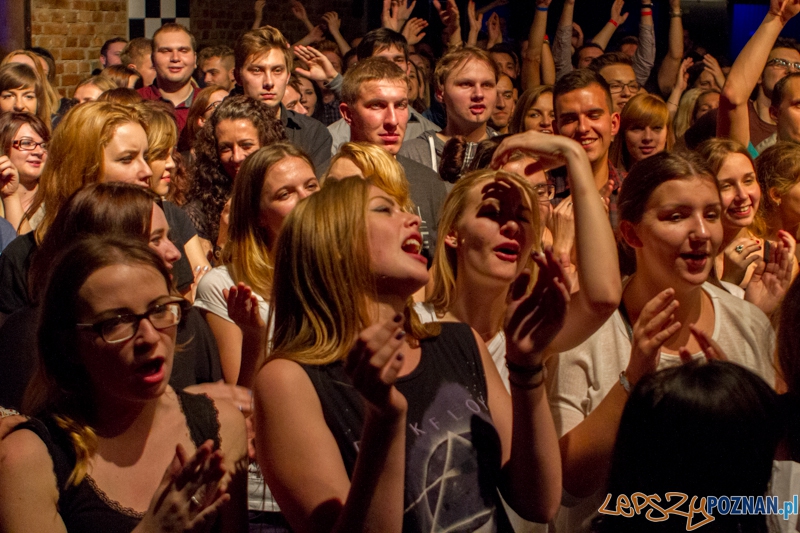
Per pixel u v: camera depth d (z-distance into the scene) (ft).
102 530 4.43
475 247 6.06
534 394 4.55
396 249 4.64
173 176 11.34
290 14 26.22
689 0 26.63
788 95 12.50
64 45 22.53
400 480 3.92
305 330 4.62
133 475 4.65
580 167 5.65
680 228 6.16
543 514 4.65
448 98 12.31
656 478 3.89
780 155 9.93
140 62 20.38
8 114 11.70
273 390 4.43
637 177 6.42
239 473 5.03
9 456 4.35
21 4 21.02
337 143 14.57
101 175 8.32
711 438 3.77
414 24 20.08
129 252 4.71
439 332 5.00
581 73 10.91
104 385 4.58
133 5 24.03
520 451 4.60
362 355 3.68
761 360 6.49
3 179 10.93
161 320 4.66
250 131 10.49
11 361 5.88
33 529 4.28
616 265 5.50
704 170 6.28
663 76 21.11
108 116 8.39
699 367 3.95
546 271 4.40
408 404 4.58
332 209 4.63
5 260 7.57
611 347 6.27
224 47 19.89
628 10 26.48
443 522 4.38
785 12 10.39
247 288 5.74
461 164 10.55
